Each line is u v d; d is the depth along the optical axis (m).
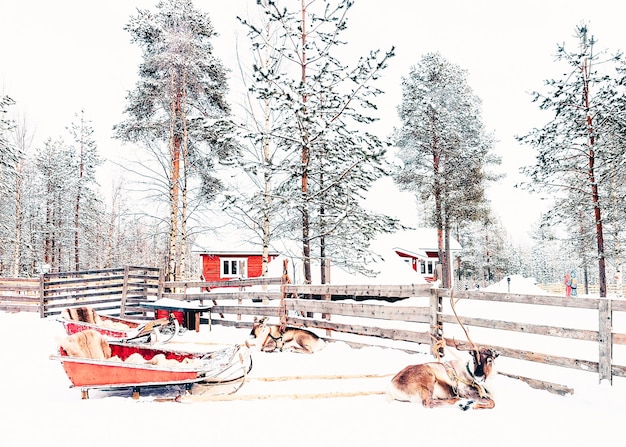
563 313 15.65
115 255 50.59
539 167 23.56
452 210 31.48
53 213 42.84
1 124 29.89
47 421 4.87
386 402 5.56
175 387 6.18
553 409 5.29
